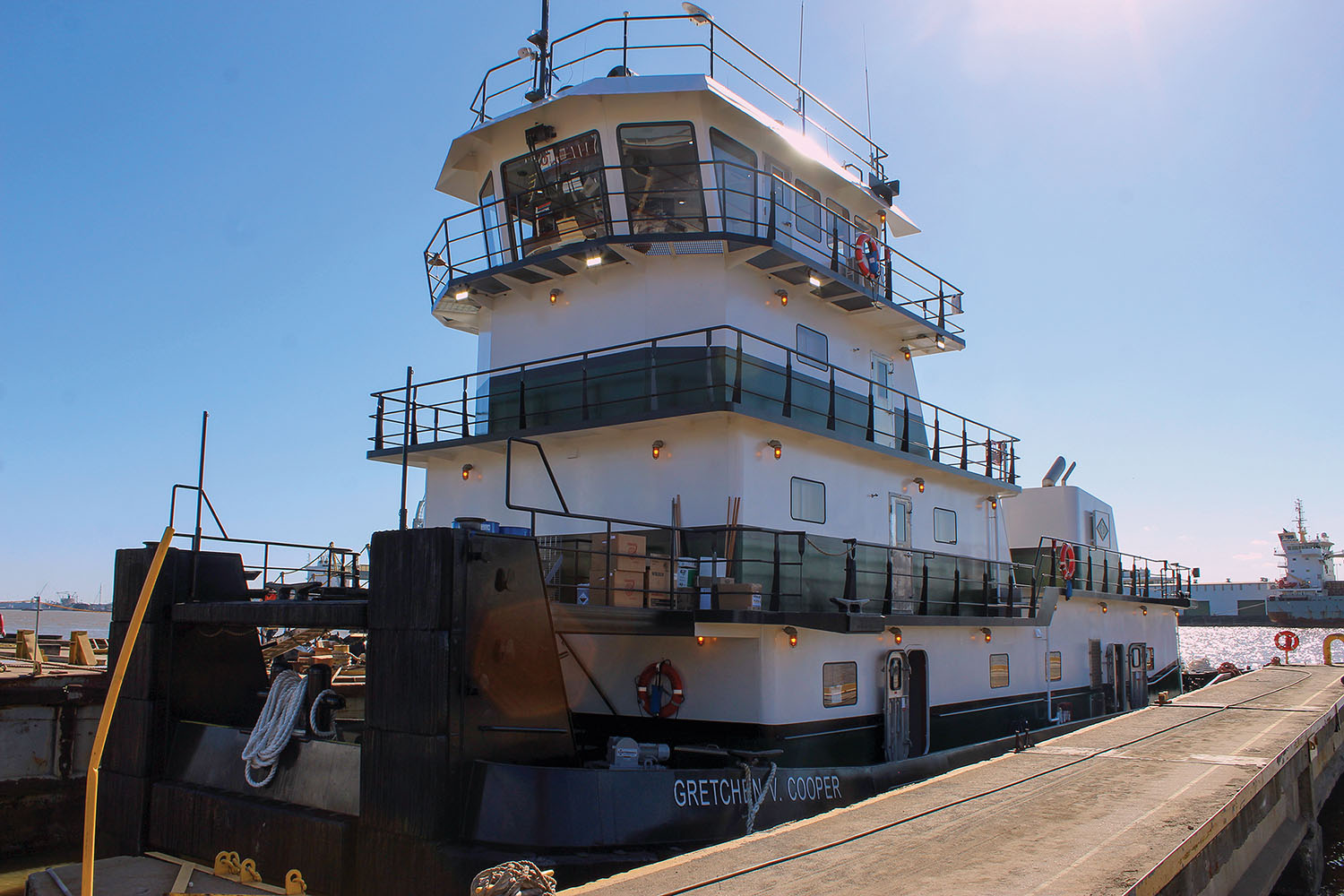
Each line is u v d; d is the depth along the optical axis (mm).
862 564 14766
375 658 9422
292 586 12789
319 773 10172
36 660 19219
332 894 9312
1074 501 23891
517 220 15891
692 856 6742
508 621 9445
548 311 16125
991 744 15258
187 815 11117
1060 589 21172
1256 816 9664
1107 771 10117
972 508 19672
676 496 13734
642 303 15047
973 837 7238
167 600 12188
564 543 14555
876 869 6363
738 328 14758
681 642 12969
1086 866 6375
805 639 13094
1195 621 129625
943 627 16688
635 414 13492
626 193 14695
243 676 12852
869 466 16344
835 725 13562
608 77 14438
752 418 13148
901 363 19375
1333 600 107500
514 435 14680
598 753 12742
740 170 15227
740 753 10695
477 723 9031
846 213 18172
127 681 12227
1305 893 12492
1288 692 19297
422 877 8625
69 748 17000
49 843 16578
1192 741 12305
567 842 8828
